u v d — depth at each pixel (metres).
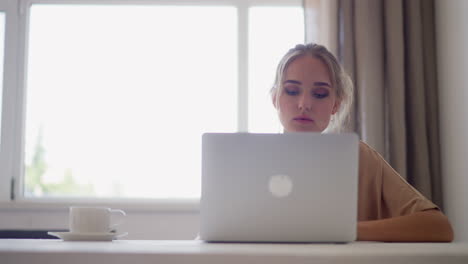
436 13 3.03
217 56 3.38
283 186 1.12
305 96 1.72
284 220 1.12
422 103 2.96
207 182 1.13
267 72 3.35
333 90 1.78
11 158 3.26
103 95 3.33
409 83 2.99
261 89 3.35
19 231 1.83
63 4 3.38
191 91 3.34
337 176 1.13
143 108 3.32
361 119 2.92
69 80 3.34
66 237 1.26
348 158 1.13
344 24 2.99
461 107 2.71
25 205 3.13
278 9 3.39
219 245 1.04
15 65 3.32
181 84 3.34
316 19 3.02
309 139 1.13
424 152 2.92
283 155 1.12
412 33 3.00
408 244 1.14
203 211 1.13
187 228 3.14
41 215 3.14
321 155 1.12
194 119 3.32
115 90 3.32
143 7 3.39
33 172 3.32
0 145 3.26
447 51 2.88
